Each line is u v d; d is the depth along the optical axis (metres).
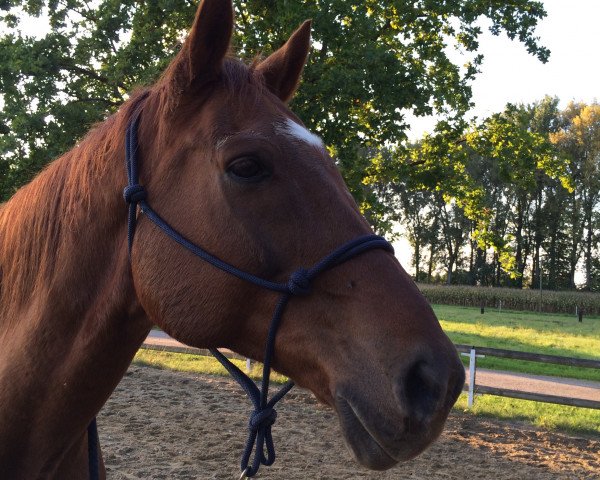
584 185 56.31
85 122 11.93
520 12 14.27
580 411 9.12
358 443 1.51
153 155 1.79
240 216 1.63
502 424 8.09
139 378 9.62
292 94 2.04
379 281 1.58
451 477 5.82
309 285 1.60
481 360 13.85
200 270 1.66
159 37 12.27
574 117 58.66
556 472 6.16
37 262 1.92
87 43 12.73
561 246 59.62
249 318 1.67
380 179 14.82
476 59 14.79
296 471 5.67
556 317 34.03
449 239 62.44
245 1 12.48
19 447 1.88
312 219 1.63
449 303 41.69
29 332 1.87
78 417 1.90
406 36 14.64
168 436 6.55
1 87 11.77
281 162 1.65
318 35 11.47
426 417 1.43
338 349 1.57
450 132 14.88
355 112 12.82
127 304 1.82
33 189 2.03
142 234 1.75
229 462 5.80
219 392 8.88
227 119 1.71
